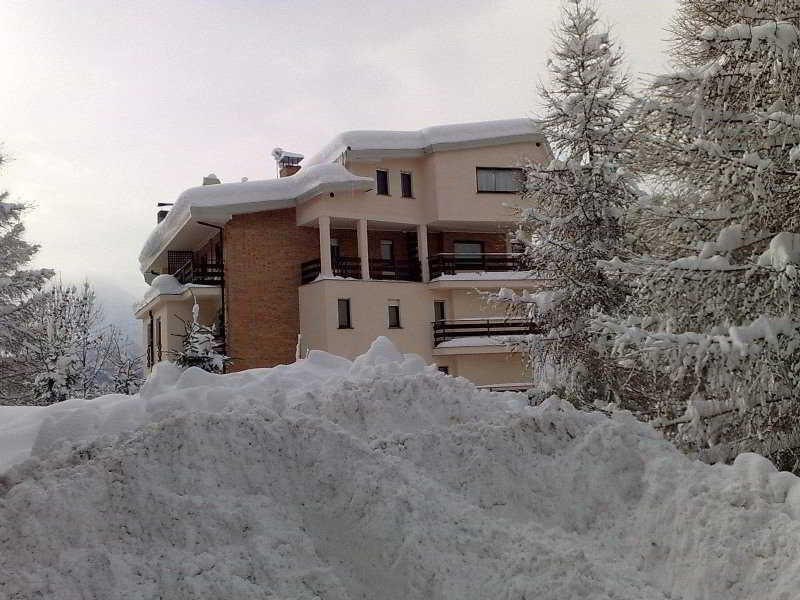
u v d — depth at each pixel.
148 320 33.53
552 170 17.11
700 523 5.21
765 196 9.44
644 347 9.01
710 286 9.64
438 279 27.78
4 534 4.70
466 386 7.46
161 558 4.68
